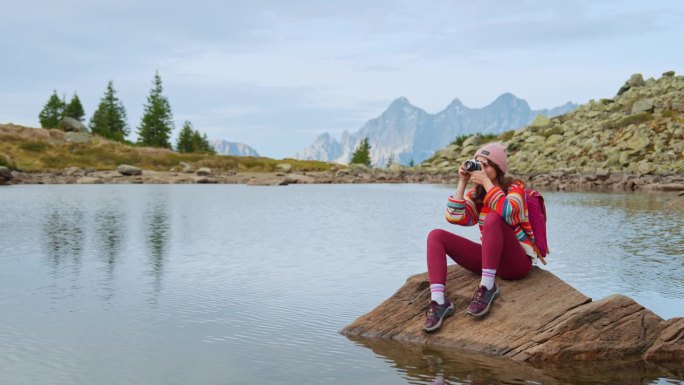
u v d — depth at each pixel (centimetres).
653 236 1210
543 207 562
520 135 6053
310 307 626
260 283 746
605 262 895
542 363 469
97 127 10300
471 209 563
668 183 3278
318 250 1028
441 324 527
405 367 448
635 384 419
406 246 1080
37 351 468
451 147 6669
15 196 2578
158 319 570
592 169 4262
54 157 6353
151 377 413
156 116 10588
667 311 602
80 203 2166
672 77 5944
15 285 718
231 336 518
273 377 418
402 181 4822
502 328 509
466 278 576
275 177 5003
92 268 838
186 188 3550
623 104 5647
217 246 1070
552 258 934
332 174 5594
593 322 492
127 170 5078
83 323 550
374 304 642
